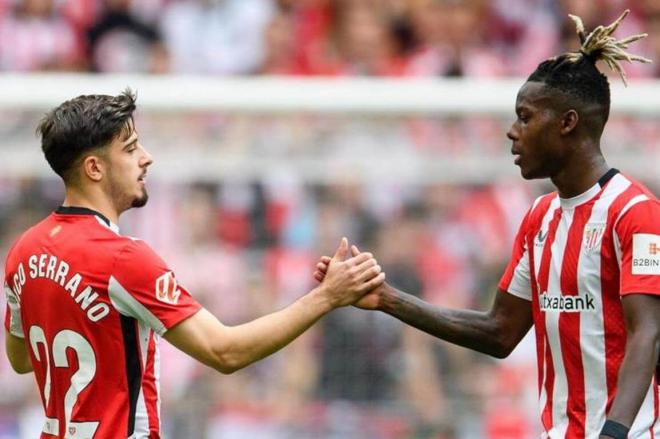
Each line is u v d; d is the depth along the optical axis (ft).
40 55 130.41
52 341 54.34
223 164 96.58
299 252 96.89
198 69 131.75
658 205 53.67
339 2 131.34
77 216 54.70
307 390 95.55
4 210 96.07
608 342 53.83
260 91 96.37
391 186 97.40
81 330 53.72
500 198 97.50
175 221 96.22
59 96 95.81
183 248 96.27
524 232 58.34
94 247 53.72
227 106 96.22
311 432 94.84
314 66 129.18
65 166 54.90
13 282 56.13
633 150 96.94
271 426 94.89
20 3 131.34
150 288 53.62
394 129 97.19
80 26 131.64
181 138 96.32
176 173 96.37
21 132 95.91
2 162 95.81
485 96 96.89
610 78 110.93
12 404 94.53
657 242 52.60
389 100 96.73
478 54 130.72
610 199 54.19
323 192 97.30
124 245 53.83
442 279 96.53
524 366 95.76
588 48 55.36
